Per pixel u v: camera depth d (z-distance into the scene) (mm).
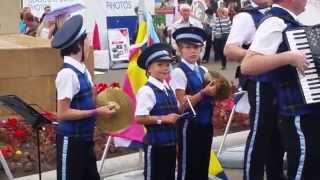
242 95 7059
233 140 8570
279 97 4473
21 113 5180
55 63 9023
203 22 20219
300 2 4375
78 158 5059
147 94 5383
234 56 5746
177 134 5629
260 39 4336
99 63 16656
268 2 5750
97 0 18281
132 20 19172
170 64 5688
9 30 12008
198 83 5777
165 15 19781
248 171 5789
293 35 4230
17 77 8828
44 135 7965
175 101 5566
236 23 5809
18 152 7508
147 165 5465
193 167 5836
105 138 7914
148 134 5457
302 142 4285
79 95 5023
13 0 12008
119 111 5344
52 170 7277
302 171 4324
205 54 20016
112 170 7344
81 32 5020
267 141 5699
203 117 5785
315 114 4273
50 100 9055
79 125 5031
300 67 4113
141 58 5562
